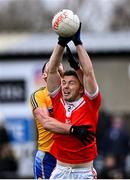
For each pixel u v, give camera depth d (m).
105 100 40.03
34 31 88.12
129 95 39.91
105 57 39.59
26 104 39.44
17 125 39.31
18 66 39.50
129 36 40.72
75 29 17.83
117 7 86.62
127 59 39.53
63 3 87.38
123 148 31.23
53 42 40.47
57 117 18.62
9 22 89.75
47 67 19.67
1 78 39.59
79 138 18.23
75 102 18.41
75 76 18.36
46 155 21.02
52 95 18.59
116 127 31.73
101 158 31.03
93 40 40.25
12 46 41.84
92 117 18.39
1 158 33.94
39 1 90.00
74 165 18.77
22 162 37.44
